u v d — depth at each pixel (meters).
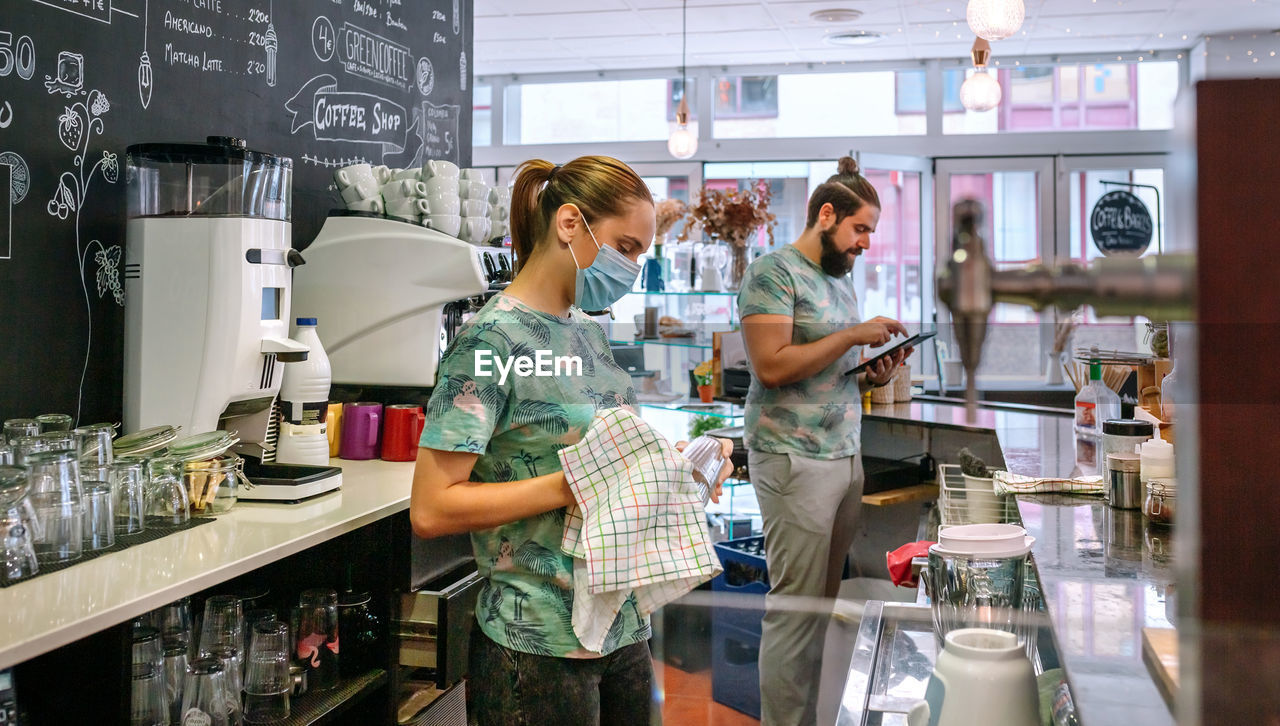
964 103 4.34
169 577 1.39
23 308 1.88
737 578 1.69
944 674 0.84
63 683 1.41
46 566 1.43
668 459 1.31
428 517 1.33
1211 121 0.47
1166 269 0.45
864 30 6.41
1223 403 0.48
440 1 3.54
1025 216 7.29
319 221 2.82
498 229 2.95
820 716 1.19
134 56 2.13
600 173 1.37
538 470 1.38
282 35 2.64
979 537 1.01
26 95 1.88
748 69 7.60
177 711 1.67
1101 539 1.26
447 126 3.62
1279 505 0.49
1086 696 0.66
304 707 1.85
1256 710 0.50
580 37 6.64
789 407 1.49
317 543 1.68
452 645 2.01
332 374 2.53
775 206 7.69
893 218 7.35
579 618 1.32
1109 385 1.78
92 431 1.67
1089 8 5.75
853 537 1.54
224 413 2.02
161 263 1.93
